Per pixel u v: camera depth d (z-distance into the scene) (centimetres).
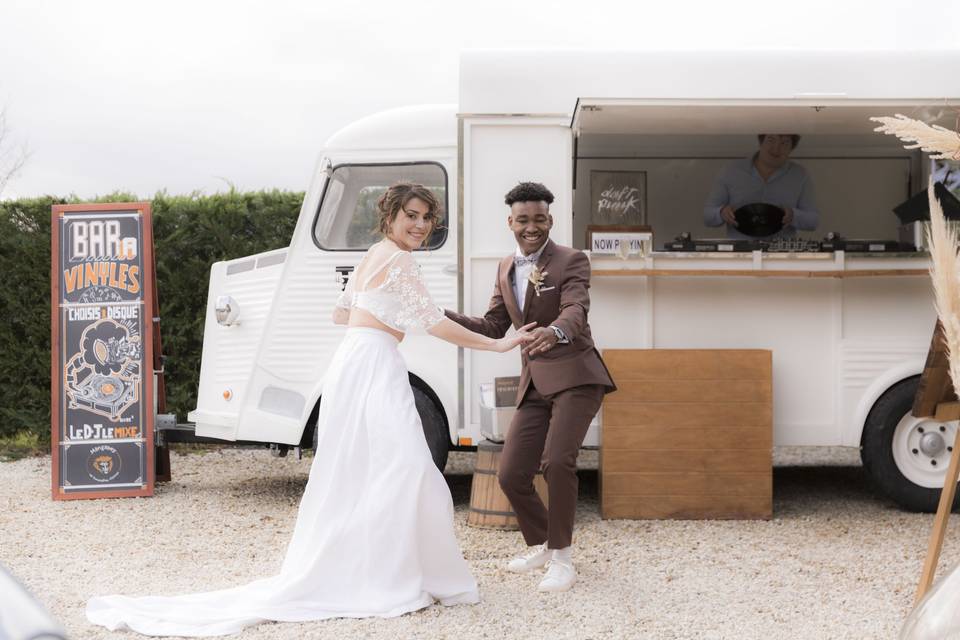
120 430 639
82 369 641
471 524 538
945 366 377
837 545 498
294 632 353
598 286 576
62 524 554
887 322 579
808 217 686
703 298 578
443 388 582
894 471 577
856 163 732
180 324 851
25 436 875
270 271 640
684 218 735
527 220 430
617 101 547
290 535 525
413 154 607
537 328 418
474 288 582
